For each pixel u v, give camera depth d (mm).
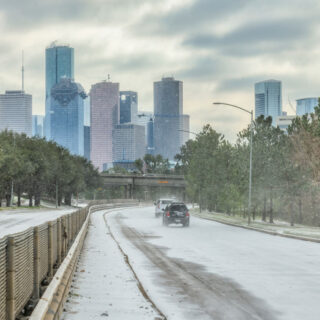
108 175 174250
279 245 29375
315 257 22969
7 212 83938
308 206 74750
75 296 12742
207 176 89500
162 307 12039
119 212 94062
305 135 65688
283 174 61188
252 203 64625
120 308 11492
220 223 56812
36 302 9617
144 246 28734
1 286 6863
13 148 104625
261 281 16000
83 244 29516
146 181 173375
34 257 9898
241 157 64812
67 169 140500
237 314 11312
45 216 68125
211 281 16016
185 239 33969
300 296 13461
